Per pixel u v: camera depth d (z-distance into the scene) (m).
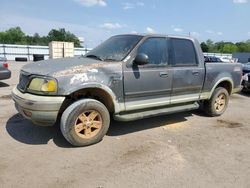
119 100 4.60
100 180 3.36
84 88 4.18
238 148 4.61
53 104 3.95
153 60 4.98
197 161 4.02
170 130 5.42
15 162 3.74
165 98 5.28
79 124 4.29
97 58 4.93
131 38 5.05
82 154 4.08
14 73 15.67
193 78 5.66
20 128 5.08
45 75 4.02
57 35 96.25
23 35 99.06
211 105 6.43
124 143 4.60
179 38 5.48
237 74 6.85
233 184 3.40
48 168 3.61
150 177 3.48
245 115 6.95
